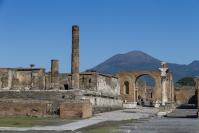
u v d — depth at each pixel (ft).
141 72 433.07
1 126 182.39
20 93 284.00
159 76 430.61
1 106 248.73
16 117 237.66
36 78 346.95
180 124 198.39
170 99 444.55
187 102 587.27
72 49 306.14
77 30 305.94
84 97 285.64
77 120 221.87
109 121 216.95
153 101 461.37
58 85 343.46
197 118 252.21
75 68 305.53
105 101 334.85
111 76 366.84
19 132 157.79
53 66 342.85
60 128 172.35
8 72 346.54
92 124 195.52
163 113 297.74
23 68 349.00
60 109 241.14
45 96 279.08
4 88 343.46
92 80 332.39
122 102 394.93
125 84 434.30
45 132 158.30
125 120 227.40
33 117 239.50
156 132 163.53
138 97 504.02
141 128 177.58
